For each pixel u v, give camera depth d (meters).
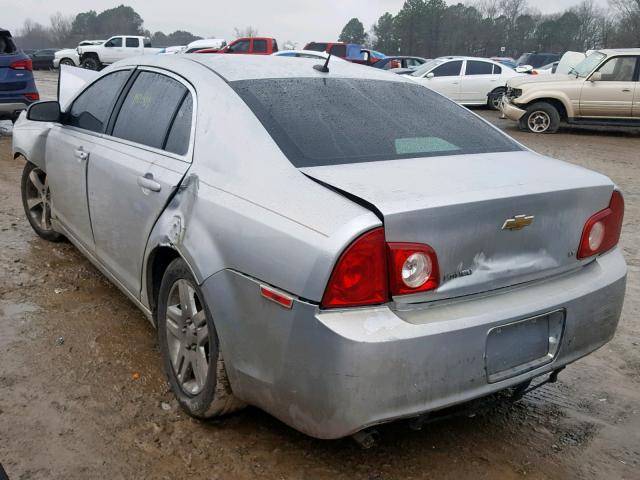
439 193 2.27
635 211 7.04
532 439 2.88
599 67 13.52
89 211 3.84
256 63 3.27
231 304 2.44
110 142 3.61
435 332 2.17
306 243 2.17
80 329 3.73
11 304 4.02
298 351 2.19
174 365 2.98
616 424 3.02
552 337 2.54
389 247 2.15
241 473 2.55
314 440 2.77
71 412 2.91
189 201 2.74
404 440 2.82
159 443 2.72
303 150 2.60
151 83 3.48
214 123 2.84
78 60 32.00
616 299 2.74
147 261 3.09
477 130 3.19
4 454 2.61
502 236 2.39
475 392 2.31
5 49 10.37
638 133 14.54
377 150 2.71
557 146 12.16
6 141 10.60
